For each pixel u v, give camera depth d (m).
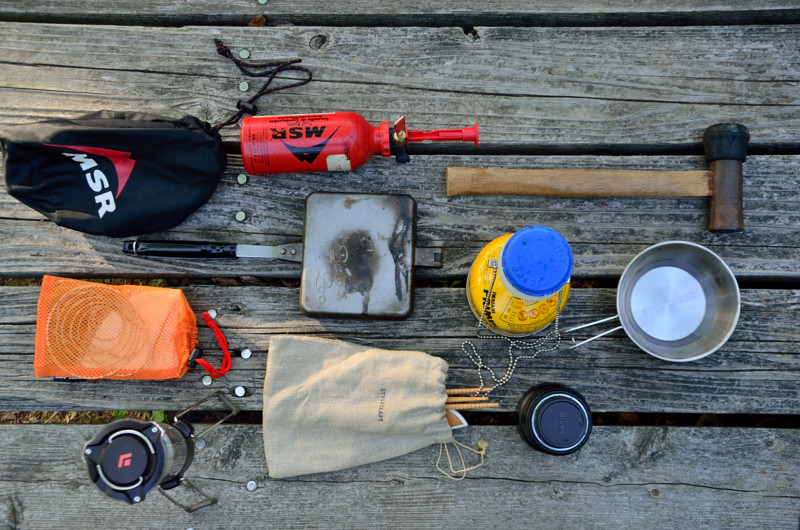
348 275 1.83
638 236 1.92
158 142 1.74
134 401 1.89
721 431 1.85
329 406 1.76
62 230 1.95
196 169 1.80
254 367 1.89
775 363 1.86
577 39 2.00
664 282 1.86
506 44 2.01
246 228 1.95
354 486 1.84
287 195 1.95
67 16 2.05
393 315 1.83
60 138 1.67
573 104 1.99
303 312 1.83
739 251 1.91
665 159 1.95
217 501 1.84
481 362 1.88
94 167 1.77
